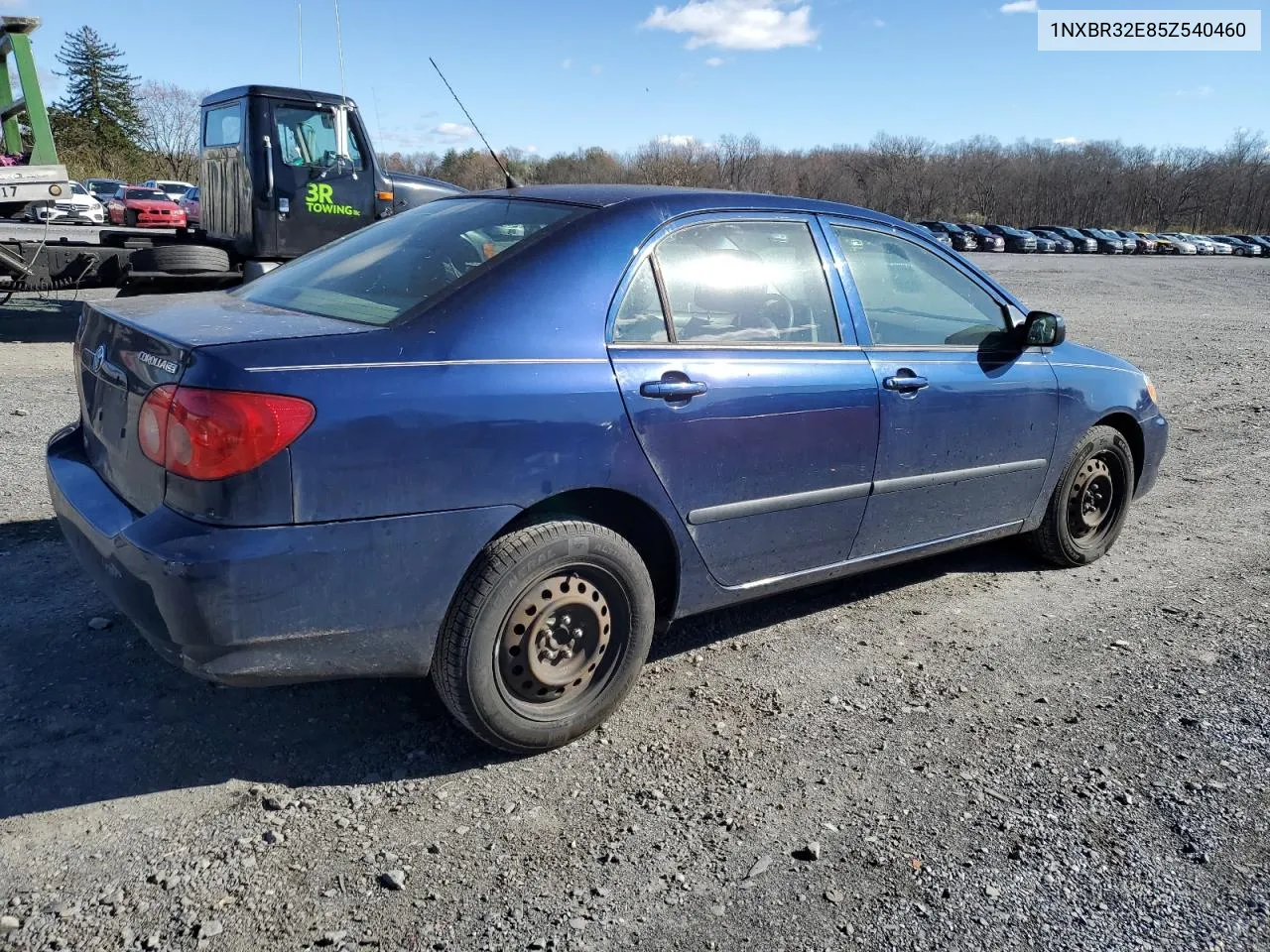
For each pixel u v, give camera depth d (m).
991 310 4.25
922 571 4.71
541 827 2.65
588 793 2.81
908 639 3.94
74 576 4.00
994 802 2.83
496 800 2.76
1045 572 4.74
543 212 3.25
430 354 2.67
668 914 2.34
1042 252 56.62
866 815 2.76
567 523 2.91
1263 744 3.19
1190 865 2.58
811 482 3.48
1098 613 4.26
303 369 2.49
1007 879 2.51
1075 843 2.66
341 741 3.01
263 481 2.40
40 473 5.32
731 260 3.38
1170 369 11.42
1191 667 3.74
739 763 3.00
